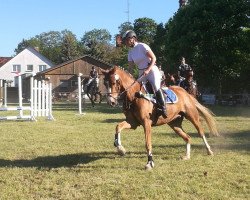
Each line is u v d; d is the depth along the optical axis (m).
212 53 41.16
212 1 40.91
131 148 11.44
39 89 20.53
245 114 25.89
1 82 39.19
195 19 40.97
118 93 8.80
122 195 6.92
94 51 99.00
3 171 8.72
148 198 6.80
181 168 8.84
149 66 8.86
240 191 7.16
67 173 8.48
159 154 10.55
